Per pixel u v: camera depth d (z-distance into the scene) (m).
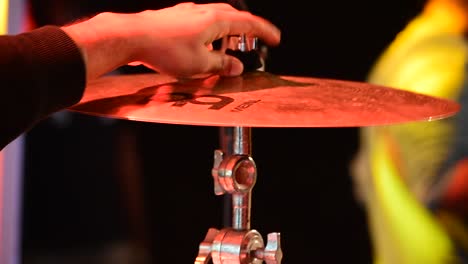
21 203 2.89
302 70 2.72
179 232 2.88
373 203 2.71
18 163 2.81
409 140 2.65
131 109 1.85
